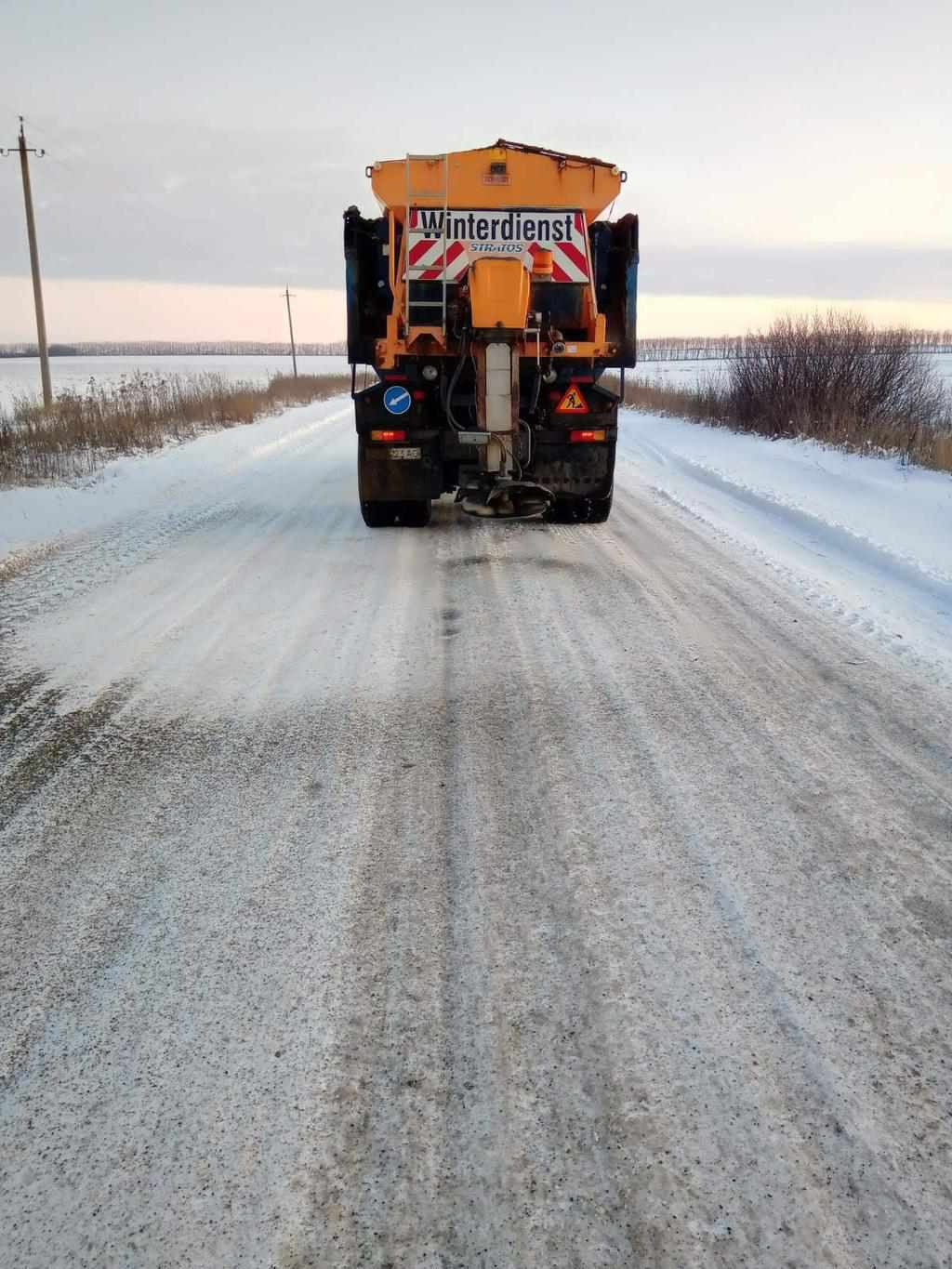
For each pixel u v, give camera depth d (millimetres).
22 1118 1952
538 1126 1914
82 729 3943
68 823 3178
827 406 16078
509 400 7000
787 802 3223
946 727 3855
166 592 6098
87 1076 2062
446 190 7742
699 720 3922
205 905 2691
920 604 5730
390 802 3264
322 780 3445
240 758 3645
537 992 2303
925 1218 1706
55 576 6594
